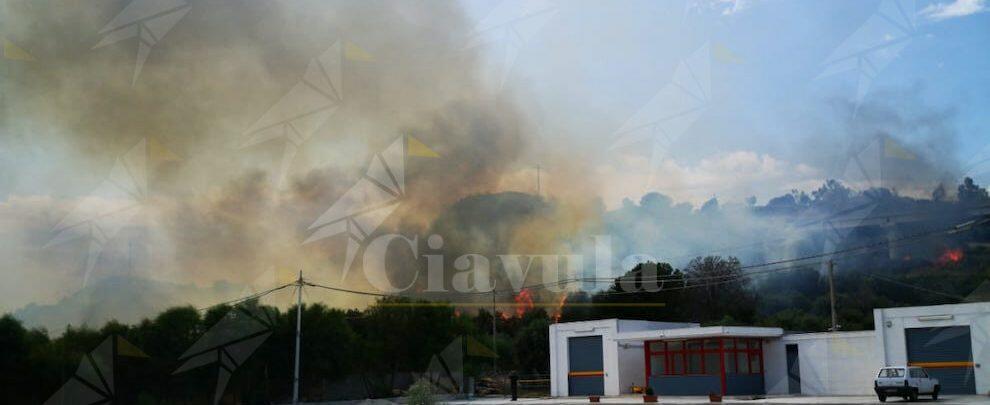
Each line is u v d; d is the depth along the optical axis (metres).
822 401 30.14
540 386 54.62
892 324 33.56
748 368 38.66
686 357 39.47
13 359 33.22
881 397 28.42
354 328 52.56
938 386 29.30
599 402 35.12
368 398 48.94
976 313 30.95
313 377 46.66
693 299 68.00
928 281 63.88
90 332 37.78
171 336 40.84
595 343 43.19
